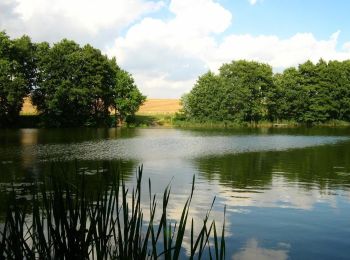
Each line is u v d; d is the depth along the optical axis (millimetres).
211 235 10914
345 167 24703
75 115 75562
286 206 14477
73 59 72438
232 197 15836
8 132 58156
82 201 3516
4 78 64062
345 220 12727
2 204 12836
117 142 42438
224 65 89625
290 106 88438
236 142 44125
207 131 66938
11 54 70438
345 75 92250
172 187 17766
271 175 21594
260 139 48656
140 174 3443
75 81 74188
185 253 9398
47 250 3354
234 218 12773
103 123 79938
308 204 14844
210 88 85312
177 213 12930
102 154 30781
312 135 56875
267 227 11891
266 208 14117
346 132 64750
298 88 88812
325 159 28906
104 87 78125
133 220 3404
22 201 12836
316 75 90500
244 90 84312
